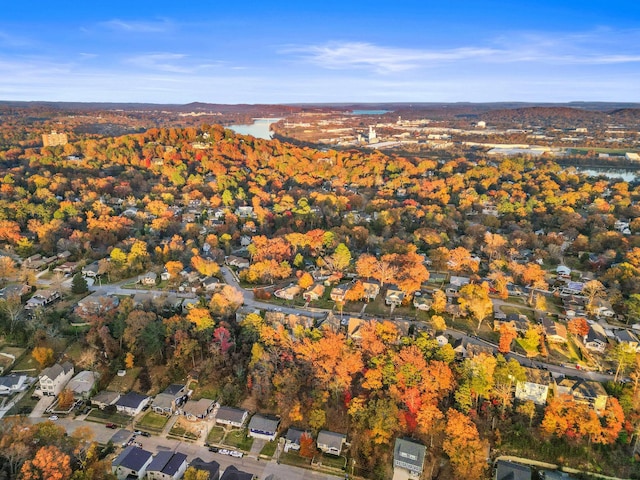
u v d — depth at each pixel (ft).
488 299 459.32
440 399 360.28
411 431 347.36
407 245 620.08
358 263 539.70
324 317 461.78
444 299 472.44
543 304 477.77
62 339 434.71
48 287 521.65
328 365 374.22
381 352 387.14
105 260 560.61
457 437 322.34
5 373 398.83
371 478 322.55
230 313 458.50
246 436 350.84
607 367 394.52
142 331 416.67
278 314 448.65
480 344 420.36
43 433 310.45
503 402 354.33
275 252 592.60
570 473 326.03
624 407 345.51
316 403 360.28
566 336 426.92
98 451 326.85
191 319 425.69
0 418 349.00
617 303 481.46
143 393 390.63
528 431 344.69
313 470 325.62
